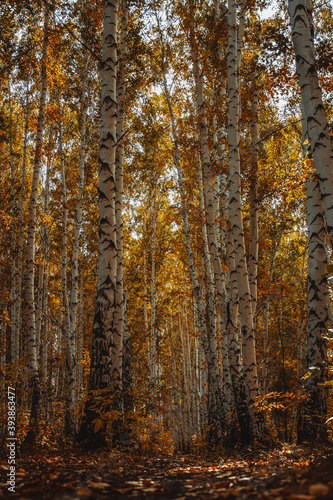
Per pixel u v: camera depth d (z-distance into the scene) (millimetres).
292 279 18047
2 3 10859
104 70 6770
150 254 21062
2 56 11070
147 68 14031
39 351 18281
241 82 9766
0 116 16625
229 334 9125
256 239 9227
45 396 14125
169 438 10695
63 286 12461
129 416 5980
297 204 15047
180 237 19688
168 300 22703
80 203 13180
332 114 8438
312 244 7074
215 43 10781
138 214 22469
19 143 18812
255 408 7094
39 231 19875
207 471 4203
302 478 2719
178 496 2561
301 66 4676
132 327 23500
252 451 6324
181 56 13570
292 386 14125
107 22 6930
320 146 4387
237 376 8750
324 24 10688
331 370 4078
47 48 11109
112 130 6551
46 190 17156
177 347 28641
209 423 14102
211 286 12844
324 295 6855
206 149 10898
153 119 15258
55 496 2402
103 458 4531
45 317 17047
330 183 4258
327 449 4480
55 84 12250
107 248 6094
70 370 11633
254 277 9047
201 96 11234
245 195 10406
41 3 11000
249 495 2342
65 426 10969
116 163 9242
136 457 5520
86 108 13867
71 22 11375
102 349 5672
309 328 6859
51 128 15891
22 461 4254
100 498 2463
